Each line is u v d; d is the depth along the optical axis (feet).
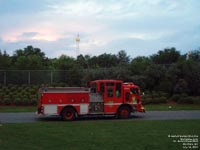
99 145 42.14
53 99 78.28
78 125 63.82
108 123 67.67
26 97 119.96
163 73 144.05
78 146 41.45
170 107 115.14
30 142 44.11
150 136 48.96
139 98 84.64
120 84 83.35
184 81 139.23
